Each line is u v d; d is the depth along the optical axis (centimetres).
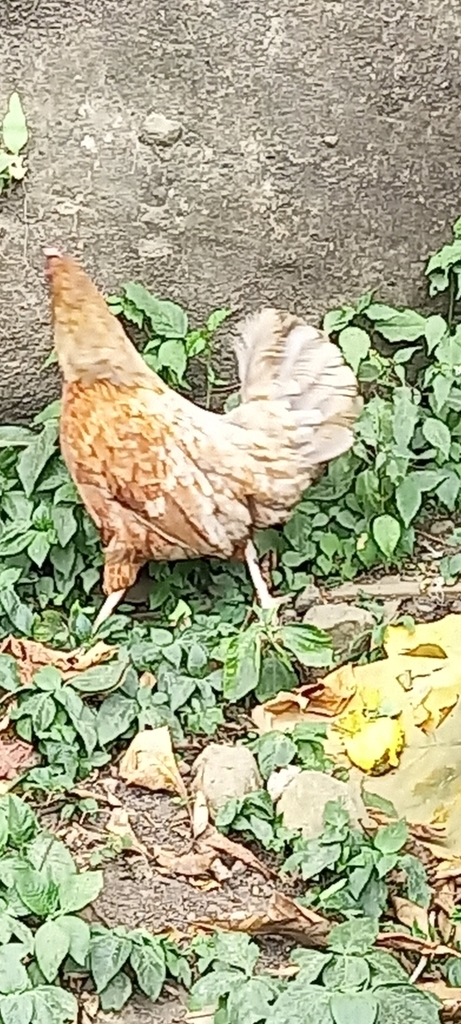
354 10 267
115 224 270
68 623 261
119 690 246
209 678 250
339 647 259
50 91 264
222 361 276
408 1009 205
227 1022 206
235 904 223
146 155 268
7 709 243
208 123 268
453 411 275
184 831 232
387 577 270
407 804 237
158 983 212
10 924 212
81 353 250
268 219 273
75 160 267
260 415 255
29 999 206
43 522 262
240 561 263
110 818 234
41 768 238
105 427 250
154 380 253
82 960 211
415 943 216
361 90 270
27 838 223
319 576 269
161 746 239
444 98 273
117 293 272
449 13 269
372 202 275
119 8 262
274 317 259
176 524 253
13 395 273
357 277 278
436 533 278
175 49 265
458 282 278
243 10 265
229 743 245
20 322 271
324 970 208
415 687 251
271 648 251
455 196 277
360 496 269
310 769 236
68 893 215
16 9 260
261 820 230
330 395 257
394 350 280
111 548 256
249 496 254
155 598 264
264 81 268
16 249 268
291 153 271
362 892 220
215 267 274
